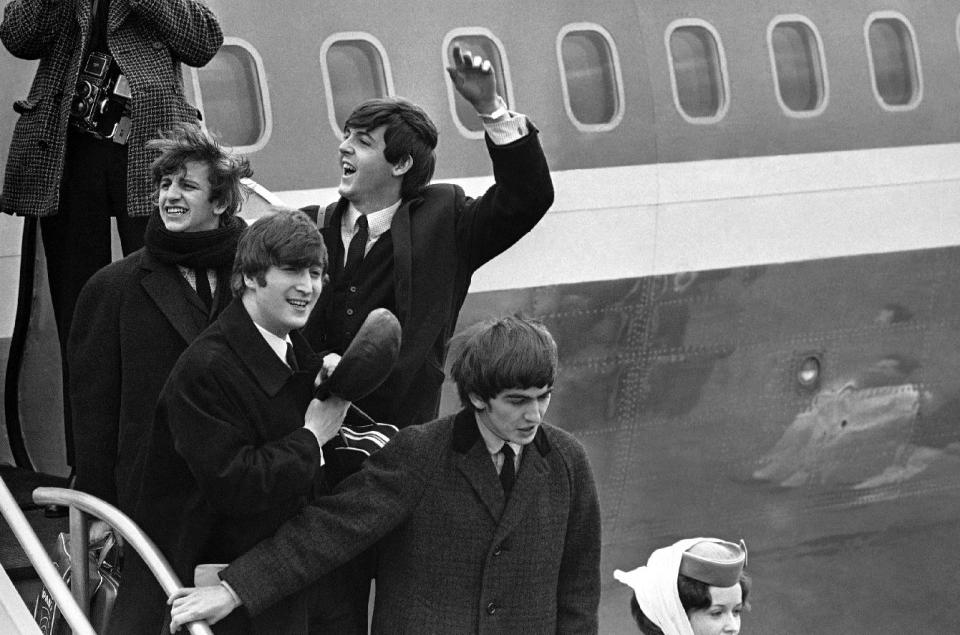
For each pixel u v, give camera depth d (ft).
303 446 16.92
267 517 17.38
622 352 46.65
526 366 16.57
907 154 51.29
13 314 33.78
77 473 20.65
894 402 55.36
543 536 17.81
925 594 63.57
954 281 53.98
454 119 41.19
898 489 57.72
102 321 20.07
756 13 47.93
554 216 43.42
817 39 49.29
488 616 17.67
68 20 26.12
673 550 17.83
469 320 42.50
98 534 21.43
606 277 44.73
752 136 47.52
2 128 34.17
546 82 43.06
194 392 16.75
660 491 50.65
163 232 19.56
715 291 47.65
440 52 41.19
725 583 17.38
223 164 19.51
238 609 17.48
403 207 20.86
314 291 17.19
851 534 58.18
